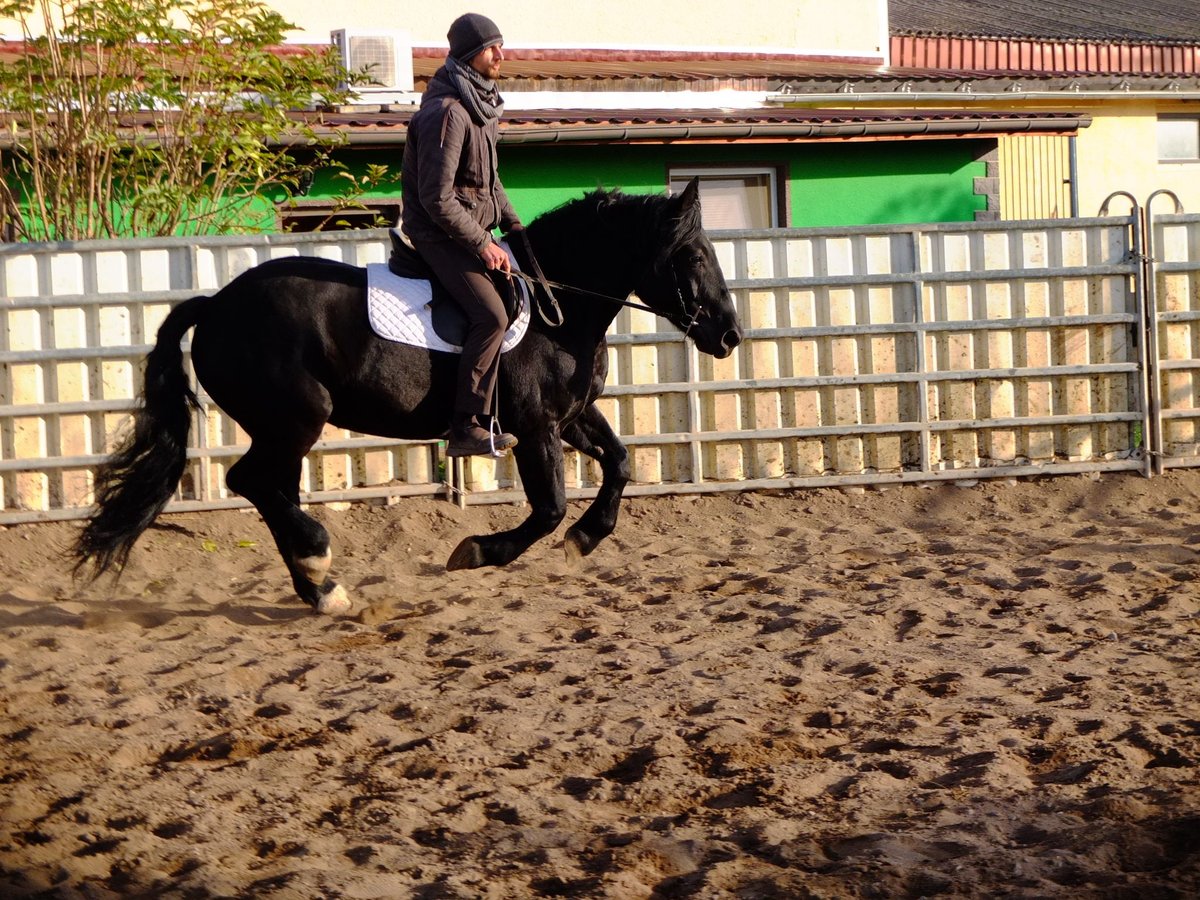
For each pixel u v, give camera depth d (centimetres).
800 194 1446
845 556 838
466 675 598
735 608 710
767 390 988
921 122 1395
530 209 1346
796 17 1753
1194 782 437
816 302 988
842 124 1366
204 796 459
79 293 911
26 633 679
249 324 646
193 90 1042
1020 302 1008
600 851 407
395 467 952
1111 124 1802
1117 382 1022
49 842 422
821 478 992
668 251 657
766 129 1338
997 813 418
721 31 1711
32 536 881
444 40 1576
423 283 655
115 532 657
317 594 712
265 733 530
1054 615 676
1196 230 1023
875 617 678
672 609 715
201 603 752
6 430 902
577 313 676
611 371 969
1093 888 362
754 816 429
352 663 622
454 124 621
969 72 1747
